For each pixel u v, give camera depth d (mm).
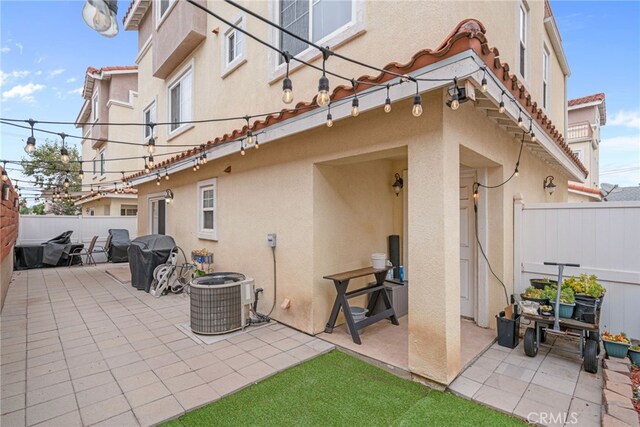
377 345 4293
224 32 7168
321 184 4828
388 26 3969
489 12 4352
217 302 4723
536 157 6469
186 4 7812
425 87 3123
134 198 15359
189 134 8523
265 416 2863
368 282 5684
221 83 7277
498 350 4191
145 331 4898
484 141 4184
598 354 3838
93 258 12797
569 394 3152
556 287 4250
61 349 4238
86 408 2957
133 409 2943
